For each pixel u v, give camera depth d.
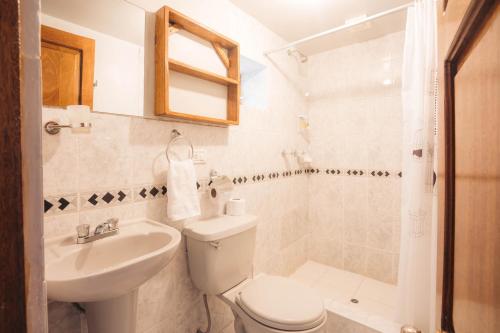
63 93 0.91
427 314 1.35
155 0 1.18
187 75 1.34
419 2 1.36
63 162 0.91
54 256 0.81
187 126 1.33
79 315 0.97
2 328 0.24
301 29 1.94
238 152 1.65
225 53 1.52
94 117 0.99
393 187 2.02
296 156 2.26
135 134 1.11
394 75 1.99
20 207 0.25
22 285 0.25
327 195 2.36
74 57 0.94
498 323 0.30
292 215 2.22
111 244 0.95
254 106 1.84
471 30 0.39
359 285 2.04
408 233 1.41
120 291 0.77
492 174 0.32
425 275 1.35
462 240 0.44
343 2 1.60
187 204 1.18
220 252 1.25
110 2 1.04
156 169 1.19
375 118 2.08
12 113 0.24
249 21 1.73
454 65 0.50
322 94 2.36
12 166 0.24
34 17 0.27
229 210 1.51
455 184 0.49
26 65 0.26
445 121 0.52
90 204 0.98
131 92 1.10
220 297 1.30
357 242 2.20
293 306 1.12
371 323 1.43
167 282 1.25
